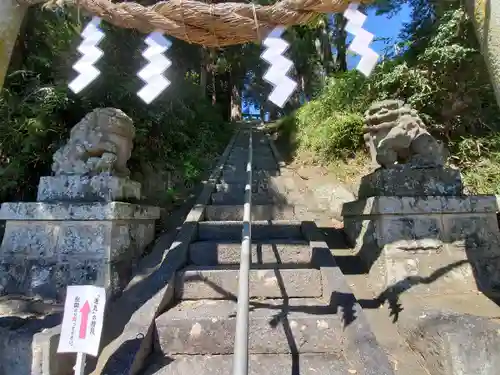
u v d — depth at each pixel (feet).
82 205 6.98
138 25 4.29
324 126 15.69
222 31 4.10
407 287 6.57
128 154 8.45
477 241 7.14
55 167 7.96
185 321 5.73
